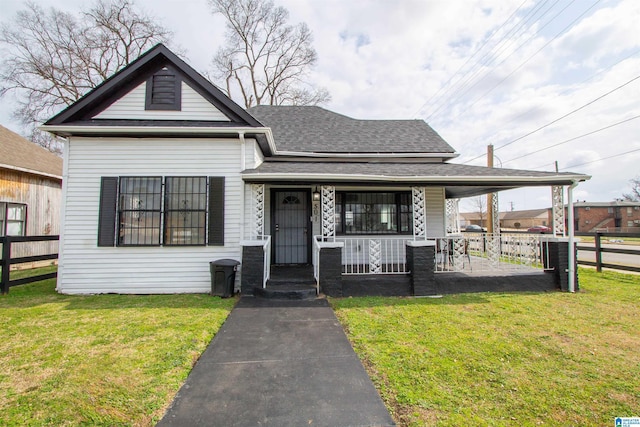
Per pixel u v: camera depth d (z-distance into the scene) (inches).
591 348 148.6
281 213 339.0
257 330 173.8
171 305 221.6
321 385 116.0
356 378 121.3
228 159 271.6
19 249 390.6
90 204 260.8
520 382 117.6
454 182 267.4
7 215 374.3
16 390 108.9
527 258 314.3
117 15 663.1
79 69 658.2
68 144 262.2
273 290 242.4
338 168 287.0
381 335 164.9
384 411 99.9
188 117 273.6
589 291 269.7
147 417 96.2
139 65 266.8
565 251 274.4
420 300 240.2
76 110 258.7
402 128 438.3
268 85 866.8
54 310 207.8
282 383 117.5
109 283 259.3
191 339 157.1
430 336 163.3
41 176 424.2
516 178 260.8
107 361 131.9
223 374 124.3
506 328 175.6
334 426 92.7
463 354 141.4
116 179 261.3
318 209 336.2
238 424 93.1
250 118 271.3
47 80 650.2
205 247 266.4
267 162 342.0
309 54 872.9
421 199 271.1
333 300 239.0
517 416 97.3
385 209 341.4
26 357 134.8
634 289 276.4
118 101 271.1
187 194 267.7
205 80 273.0
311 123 435.5
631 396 109.0
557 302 233.1
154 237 263.9
